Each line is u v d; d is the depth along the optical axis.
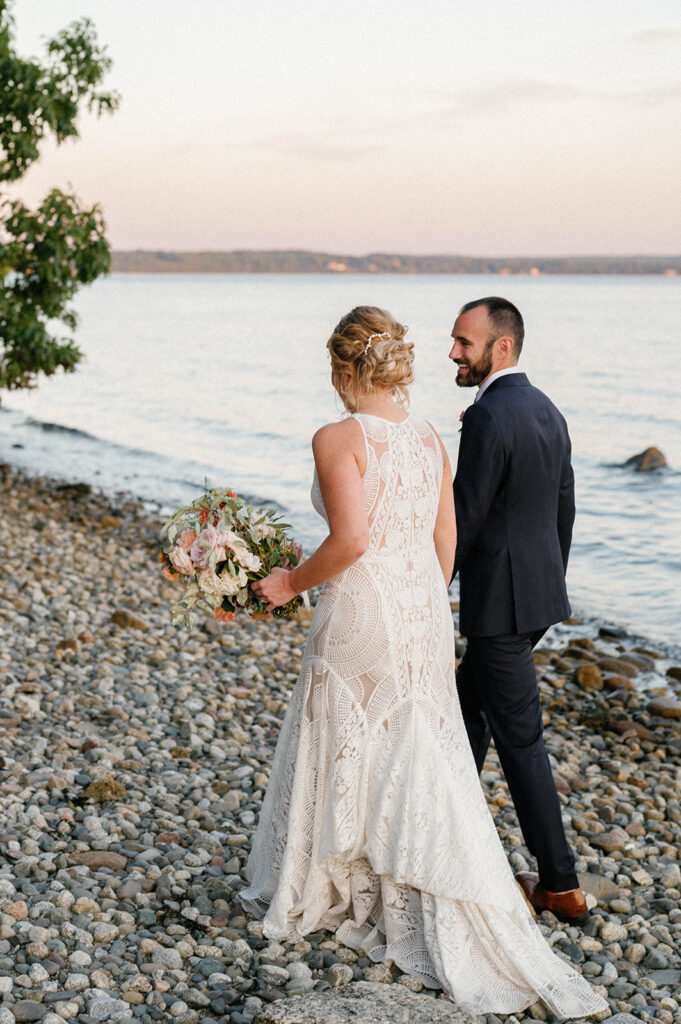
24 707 5.51
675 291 163.75
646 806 5.04
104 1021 2.83
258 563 3.15
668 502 14.80
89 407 29.02
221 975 3.07
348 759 3.08
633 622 9.45
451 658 3.29
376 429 3.06
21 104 10.85
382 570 3.08
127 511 13.53
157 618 8.09
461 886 3.00
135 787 4.61
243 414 27.22
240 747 5.36
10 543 10.32
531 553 3.48
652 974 3.41
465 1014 2.72
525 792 3.54
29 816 4.11
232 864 3.81
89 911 3.42
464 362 3.66
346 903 3.28
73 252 11.70
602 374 34.31
